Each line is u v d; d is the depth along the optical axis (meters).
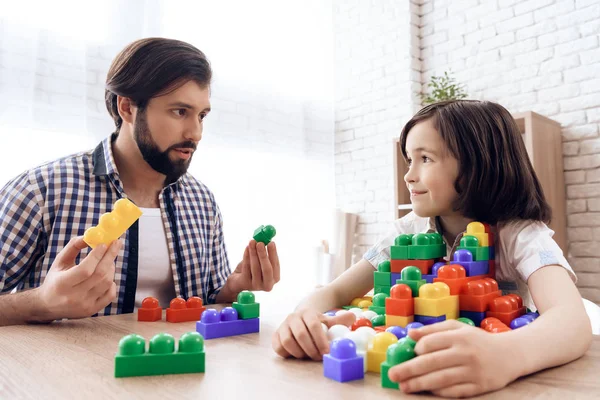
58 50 1.74
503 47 2.13
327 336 0.54
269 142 2.38
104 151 1.10
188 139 1.03
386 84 2.53
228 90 2.24
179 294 1.14
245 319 0.67
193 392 0.40
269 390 0.40
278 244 2.38
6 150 1.62
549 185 1.78
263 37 2.39
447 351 0.39
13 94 1.64
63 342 0.60
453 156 0.75
